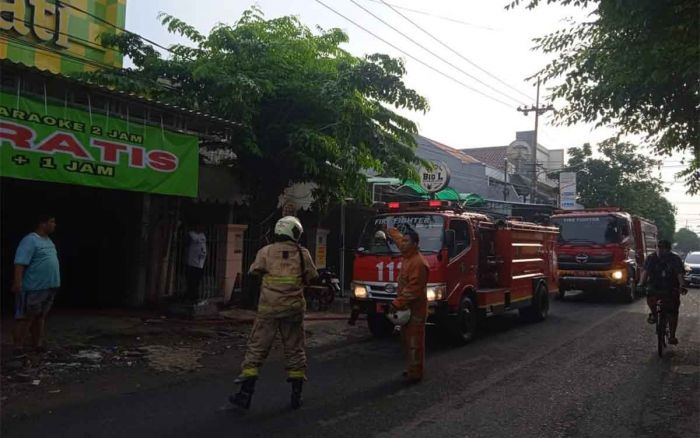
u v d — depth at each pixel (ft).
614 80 26.94
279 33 39.88
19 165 23.84
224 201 41.32
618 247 57.26
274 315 18.72
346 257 57.98
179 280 40.52
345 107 35.09
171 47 37.68
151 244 38.86
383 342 32.09
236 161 40.32
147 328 30.58
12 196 35.32
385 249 32.01
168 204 39.32
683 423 18.24
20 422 16.92
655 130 31.68
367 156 38.22
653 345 32.24
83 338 27.45
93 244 38.45
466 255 32.37
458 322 31.19
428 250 30.81
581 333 36.55
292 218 19.75
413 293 22.75
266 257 19.21
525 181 119.65
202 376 23.15
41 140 24.53
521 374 24.70
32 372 22.06
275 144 38.40
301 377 19.15
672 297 29.32
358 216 59.16
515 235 38.73
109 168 27.04
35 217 36.17
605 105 28.91
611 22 24.84
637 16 23.35
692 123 29.53
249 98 34.30
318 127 37.65
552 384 23.02
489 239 37.40
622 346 31.83
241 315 36.88
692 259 87.61
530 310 42.22
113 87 32.48
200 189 39.32
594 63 28.12
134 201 38.60
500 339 34.01
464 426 17.57
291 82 36.60
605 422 18.28
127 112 28.07
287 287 18.86
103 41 35.99
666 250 29.63
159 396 20.10
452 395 21.12
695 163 40.91
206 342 29.37
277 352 28.25
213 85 34.99
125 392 20.45
